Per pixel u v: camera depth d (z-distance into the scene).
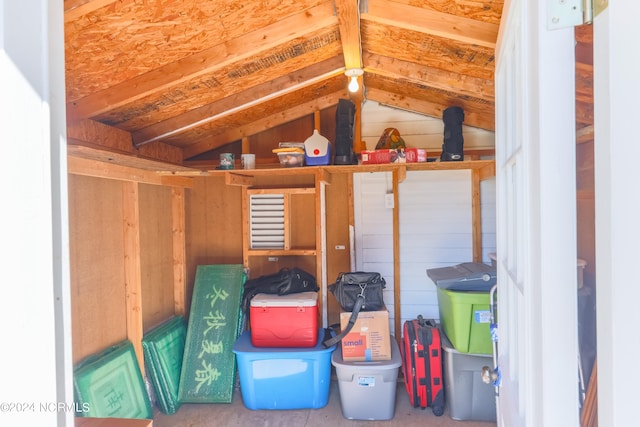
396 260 3.84
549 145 0.69
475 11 1.97
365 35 2.65
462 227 3.82
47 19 0.64
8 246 0.58
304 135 3.98
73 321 2.52
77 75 2.14
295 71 2.97
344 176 3.94
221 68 2.50
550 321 0.69
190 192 4.09
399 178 3.49
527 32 0.86
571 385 0.68
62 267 0.67
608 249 0.55
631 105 0.52
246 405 3.24
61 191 0.68
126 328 3.07
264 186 4.01
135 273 3.08
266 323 3.23
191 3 1.83
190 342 3.52
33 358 0.60
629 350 0.52
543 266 0.70
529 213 0.84
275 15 2.11
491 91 2.81
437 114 3.78
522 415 1.06
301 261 3.95
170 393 3.21
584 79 0.87
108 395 2.62
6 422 0.57
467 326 2.93
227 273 3.77
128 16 1.79
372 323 3.13
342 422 3.03
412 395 3.17
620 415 0.53
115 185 2.98
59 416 0.65
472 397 3.00
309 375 3.18
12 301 0.58
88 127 2.62
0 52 0.57
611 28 0.55
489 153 3.72
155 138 3.16
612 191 0.54
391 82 3.48
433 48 2.54
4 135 0.57
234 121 3.76
